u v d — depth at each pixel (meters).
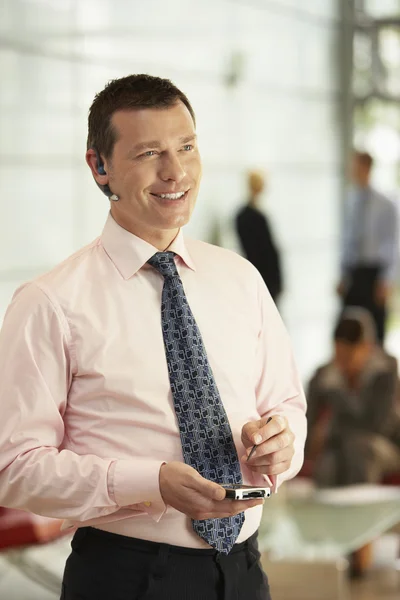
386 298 12.16
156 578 2.44
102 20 9.85
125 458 2.42
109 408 2.44
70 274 2.50
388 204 12.09
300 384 2.76
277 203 13.15
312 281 13.98
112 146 2.46
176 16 11.05
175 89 2.49
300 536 5.36
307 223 13.83
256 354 2.69
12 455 2.38
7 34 8.71
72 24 9.46
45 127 9.14
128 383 2.43
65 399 2.46
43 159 9.12
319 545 5.22
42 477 2.35
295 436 2.60
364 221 12.11
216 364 2.54
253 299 2.68
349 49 14.54
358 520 5.57
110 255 2.54
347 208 12.23
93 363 2.43
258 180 11.70
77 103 9.50
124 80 2.49
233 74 12.09
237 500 2.27
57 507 2.37
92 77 9.72
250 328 2.64
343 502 5.86
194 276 2.62
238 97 12.23
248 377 2.59
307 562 5.08
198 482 2.26
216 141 11.86
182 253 2.60
